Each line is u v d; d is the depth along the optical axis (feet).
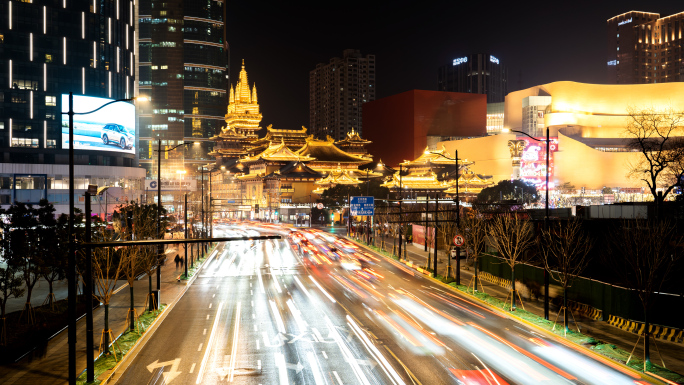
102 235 134.21
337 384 78.74
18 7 414.41
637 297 114.62
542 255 152.76
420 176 572.92
